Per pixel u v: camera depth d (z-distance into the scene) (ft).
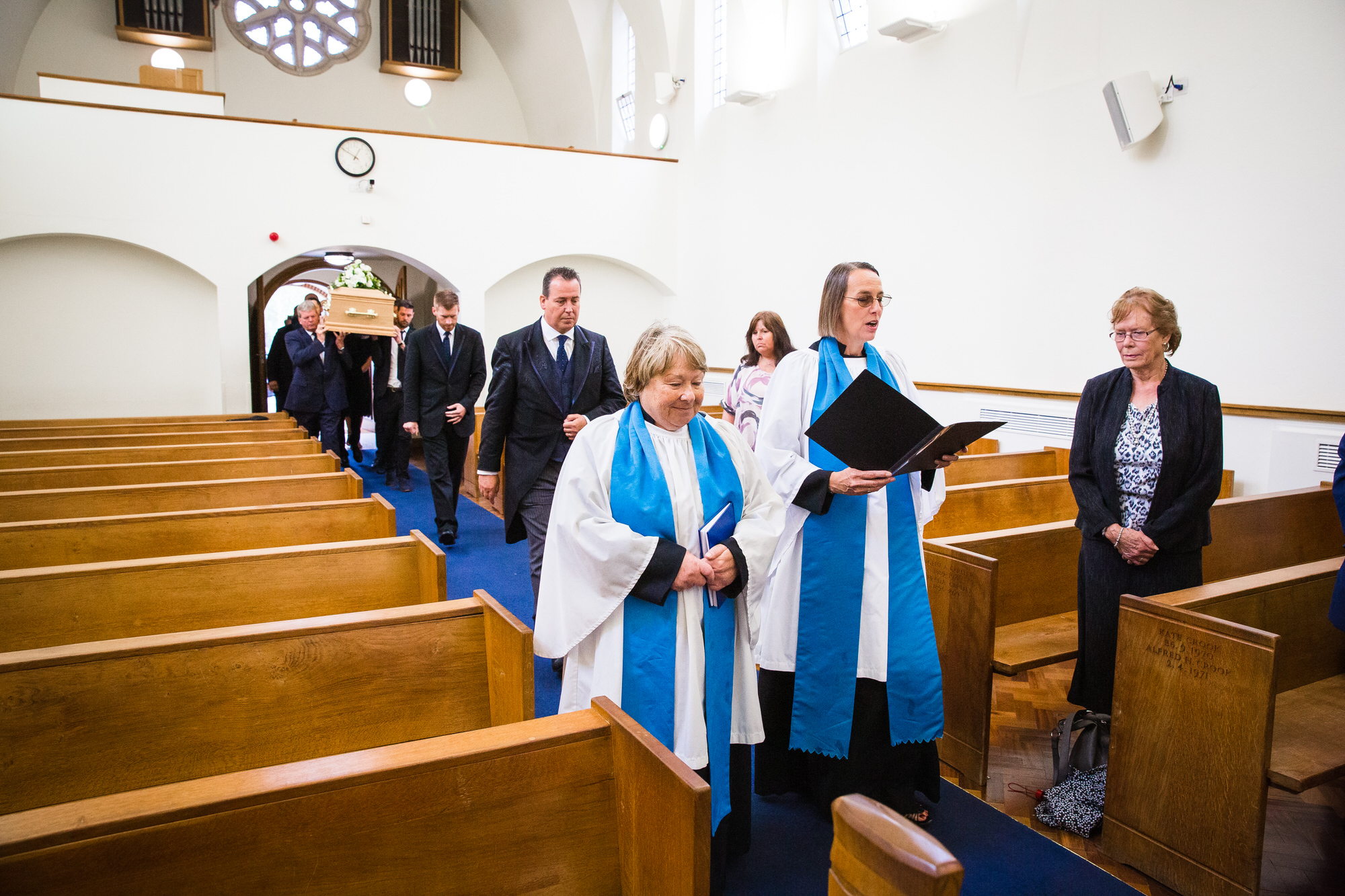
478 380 18.67
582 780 4.57
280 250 28.22
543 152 31.37
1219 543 11.86
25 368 26.76
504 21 42.75
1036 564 10.42
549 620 6.09
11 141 25.11
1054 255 18.89
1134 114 16.42
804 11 26.27
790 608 7.87
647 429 6.29
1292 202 14.56
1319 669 8.87
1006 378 20.21
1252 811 6.53
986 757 8.62
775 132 27.91
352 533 10.57
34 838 3.29
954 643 8.94
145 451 15.51
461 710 6.67
